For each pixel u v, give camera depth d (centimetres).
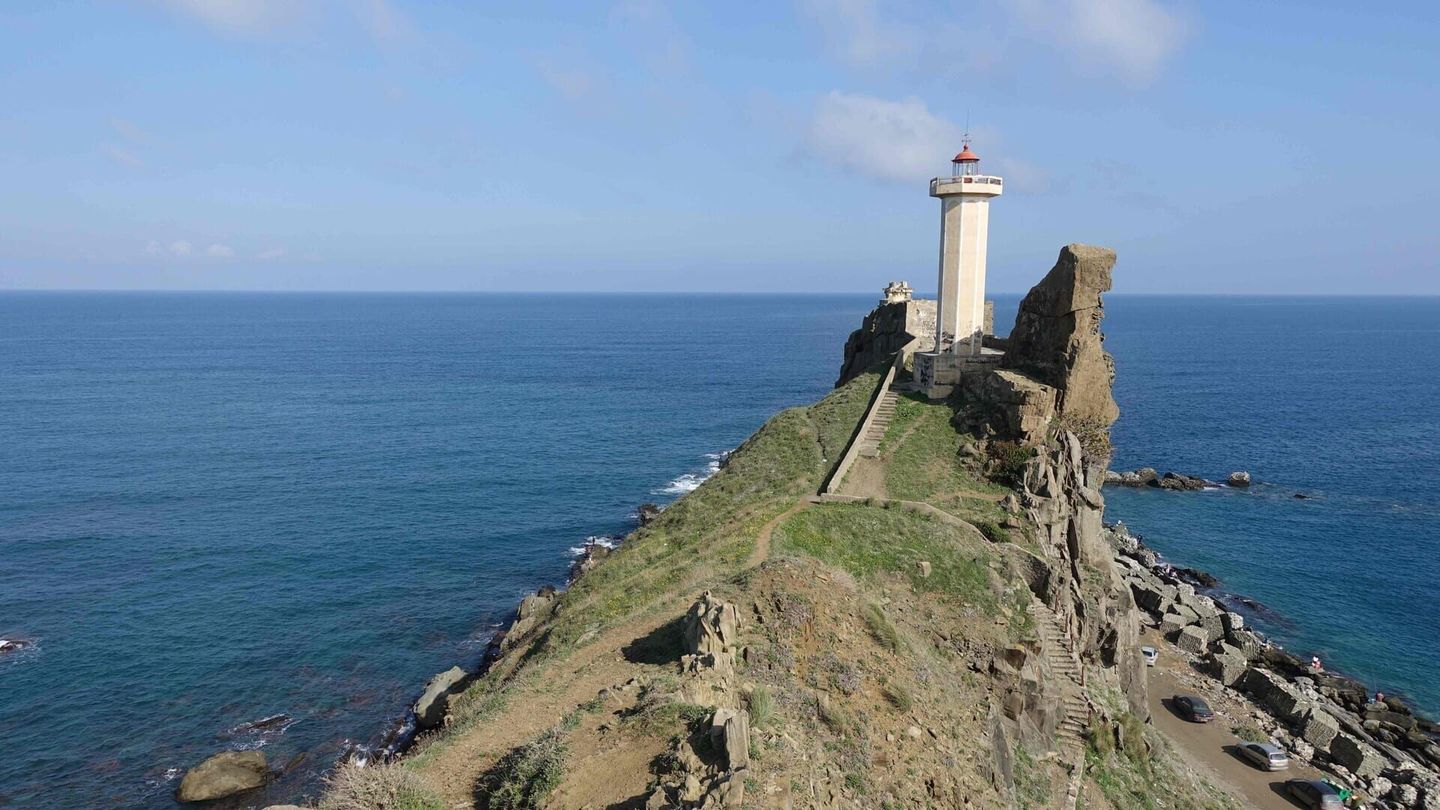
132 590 6431
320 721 4841
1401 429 14300
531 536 7925
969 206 6041
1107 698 4278
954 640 3597
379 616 6159
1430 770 5025
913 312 7938
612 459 10931
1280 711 5556
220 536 7594
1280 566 8200
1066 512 5009
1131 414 15638
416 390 16500
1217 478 11325
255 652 5578
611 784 2033
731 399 15938
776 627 2897
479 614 6241
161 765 4425
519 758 2258
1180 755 4806
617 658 2998
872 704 2669
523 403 15088
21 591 6334
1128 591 5178
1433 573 7950
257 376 18275
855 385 6756
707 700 2411
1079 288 5291
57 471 9588
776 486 5231
